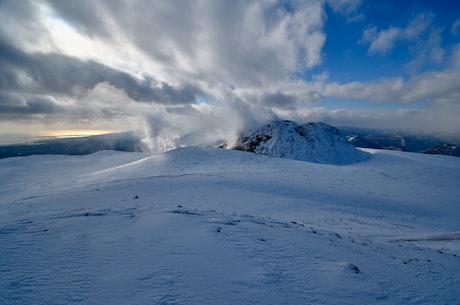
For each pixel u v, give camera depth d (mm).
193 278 6465
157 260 7438
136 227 10883
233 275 6863
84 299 5250
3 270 6441
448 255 12625
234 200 25156
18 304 4977
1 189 42406
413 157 98062
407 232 20219
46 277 6152
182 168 50219
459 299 7074
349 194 32688
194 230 10609
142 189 27984
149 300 5312
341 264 8438
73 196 23719
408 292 7207
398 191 38500
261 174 41250
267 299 5836
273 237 10891
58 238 9188
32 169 63312
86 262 7129
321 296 6297
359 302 6266
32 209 18453
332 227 18516
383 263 9555
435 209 30844
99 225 11117
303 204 26047
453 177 54906
